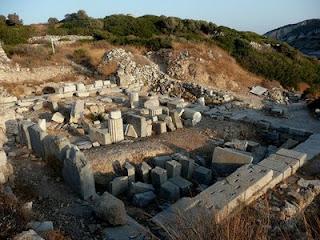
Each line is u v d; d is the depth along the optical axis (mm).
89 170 7539
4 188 6746
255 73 23516
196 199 6082
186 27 37125
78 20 40750
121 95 17031
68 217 6648
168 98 15609
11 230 4711
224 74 21359
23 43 27859
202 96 17375
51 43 26875
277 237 5172
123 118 12648
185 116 13117
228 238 3738
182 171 9211
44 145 9078
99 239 5980
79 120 12781
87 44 27719
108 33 33625
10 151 9844
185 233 4199
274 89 21375
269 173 6898
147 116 12641
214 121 13258
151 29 37156
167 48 23781
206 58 22219
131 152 9766
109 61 20812
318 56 52875
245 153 9609
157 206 7898
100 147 10484
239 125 12719
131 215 7336
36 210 6750
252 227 4527
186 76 20547
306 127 12625
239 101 16859
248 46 25469
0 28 27828
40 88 18000
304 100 18875
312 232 4758
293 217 5832
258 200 6418
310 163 8109
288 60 26375
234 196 6094
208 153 10438
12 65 19812
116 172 9102
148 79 19734
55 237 4977
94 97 16422
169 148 10422
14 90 17125
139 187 8227
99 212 6453
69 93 16328
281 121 13398
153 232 6113
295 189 6809
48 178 8320
